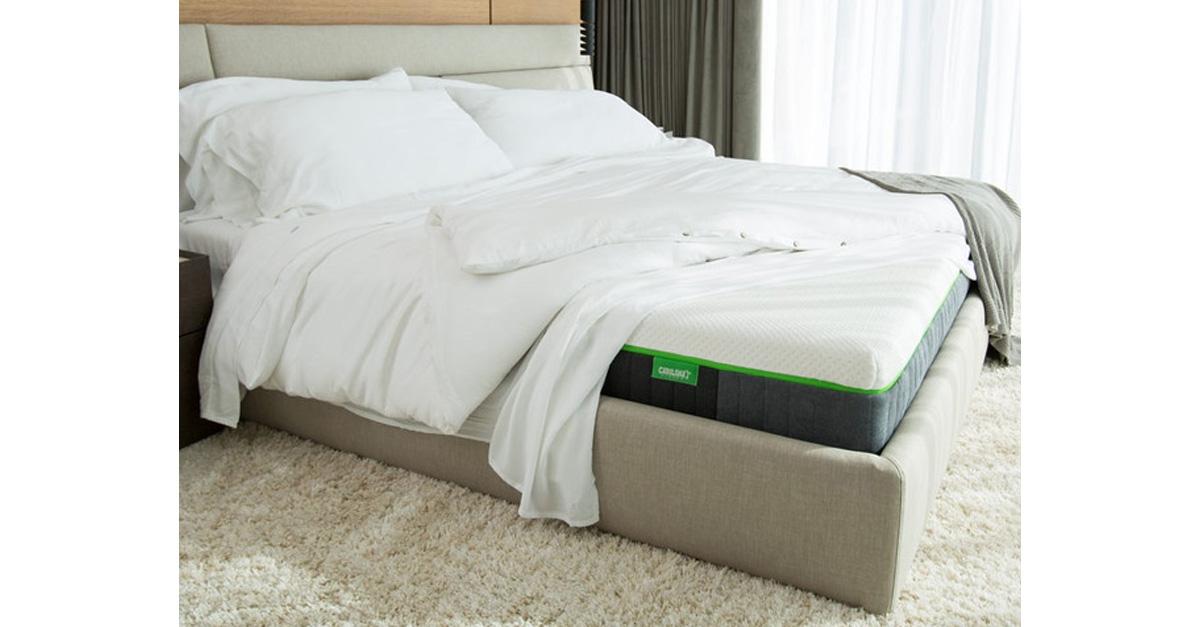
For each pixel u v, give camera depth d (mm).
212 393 2459
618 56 5355
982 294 2801
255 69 3137
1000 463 2373
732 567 1909
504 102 3576
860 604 1783
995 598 1817
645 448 1928
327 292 2322
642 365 1980
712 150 4094
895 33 4824
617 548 1993
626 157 3736
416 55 3754
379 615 1784
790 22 5059
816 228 2512
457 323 2102
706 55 5078
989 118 4723
